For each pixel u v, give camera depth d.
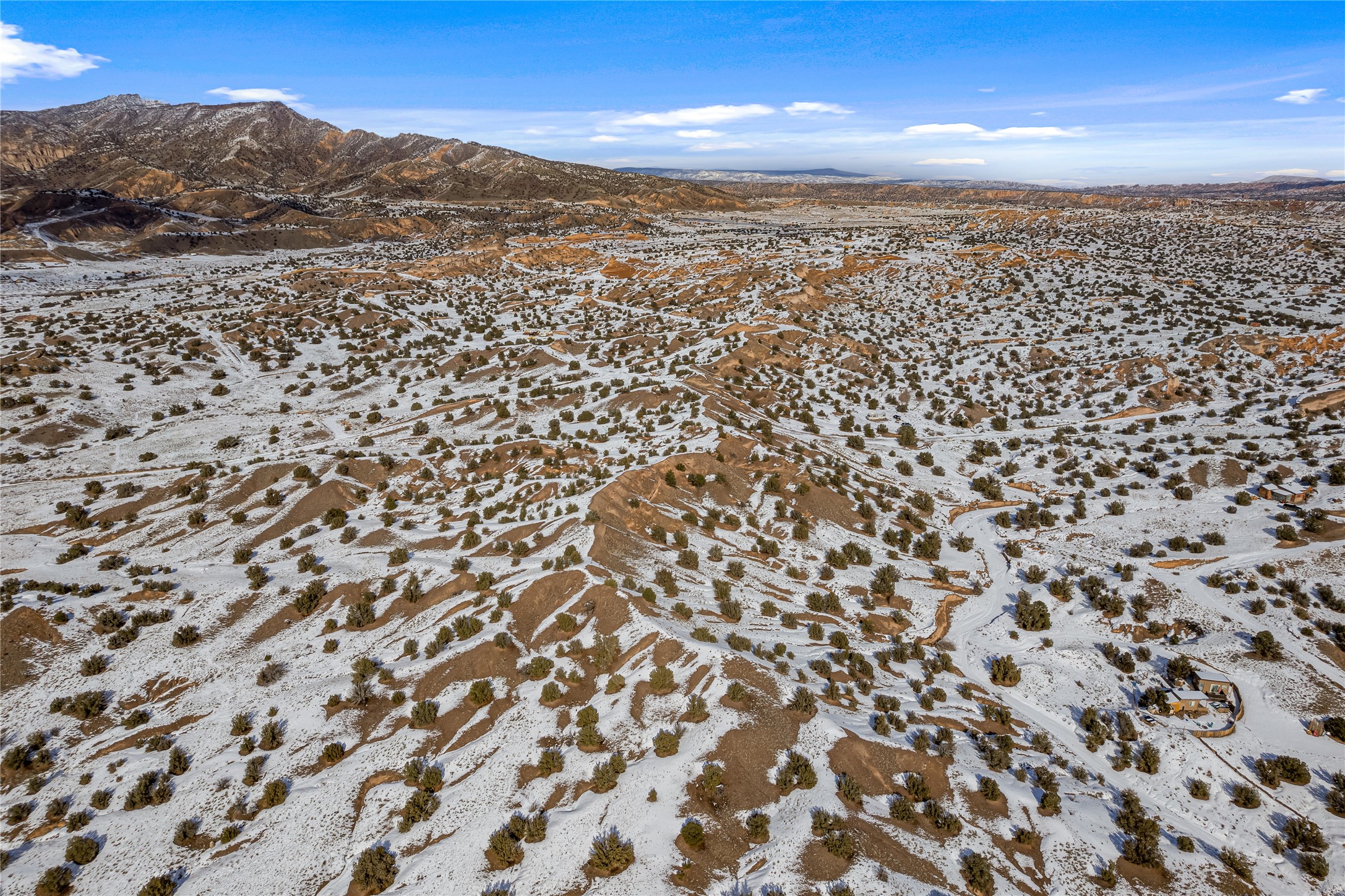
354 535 60.78
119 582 52.62
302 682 42.66
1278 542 55.88
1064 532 62.94
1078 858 31.22
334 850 31.31
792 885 27.89
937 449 83.69
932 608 52.75
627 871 28.66
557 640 44.12
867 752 35.12
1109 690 44.09
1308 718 40.16
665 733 35.31
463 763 35.66
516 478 71.12
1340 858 32.06
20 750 36.88
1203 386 89.94
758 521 62.22
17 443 76.81
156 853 31.72
